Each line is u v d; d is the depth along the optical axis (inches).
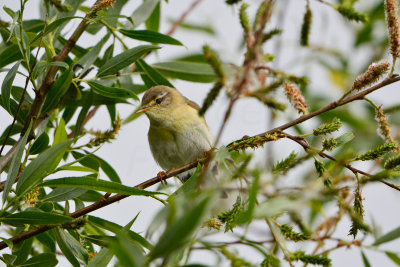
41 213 250.7
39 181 252.8
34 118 306.0
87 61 334.0
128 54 323.3
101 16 331.9
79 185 252.1
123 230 238.5
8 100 296.5
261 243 214.2
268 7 182.1
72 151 345.1
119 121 278.7
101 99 345.1
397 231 270.8
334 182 229.1
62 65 295.1
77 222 253.6
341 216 256.2
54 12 353.4
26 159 293.1
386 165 215.8
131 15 374.3
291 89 247.3
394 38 239.5
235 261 196.1
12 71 297.1
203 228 214.4
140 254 165.9
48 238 305.6
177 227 152.9
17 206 254.4
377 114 245.9
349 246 261.0
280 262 209.2
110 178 351.3
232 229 203.6
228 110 168.4
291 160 201.0
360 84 239.1
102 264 238.2
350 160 231.3
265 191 200.5
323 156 237.1
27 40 304.8
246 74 172.6
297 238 211.3
